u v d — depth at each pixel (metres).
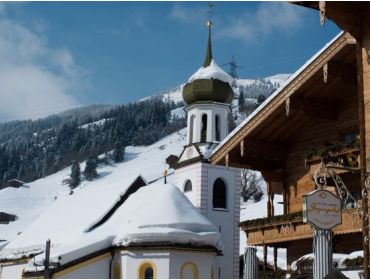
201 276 42.38
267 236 32.47
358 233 27.14
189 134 60.12
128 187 53.78
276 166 33.97
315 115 30.11
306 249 32.03
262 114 30.73
